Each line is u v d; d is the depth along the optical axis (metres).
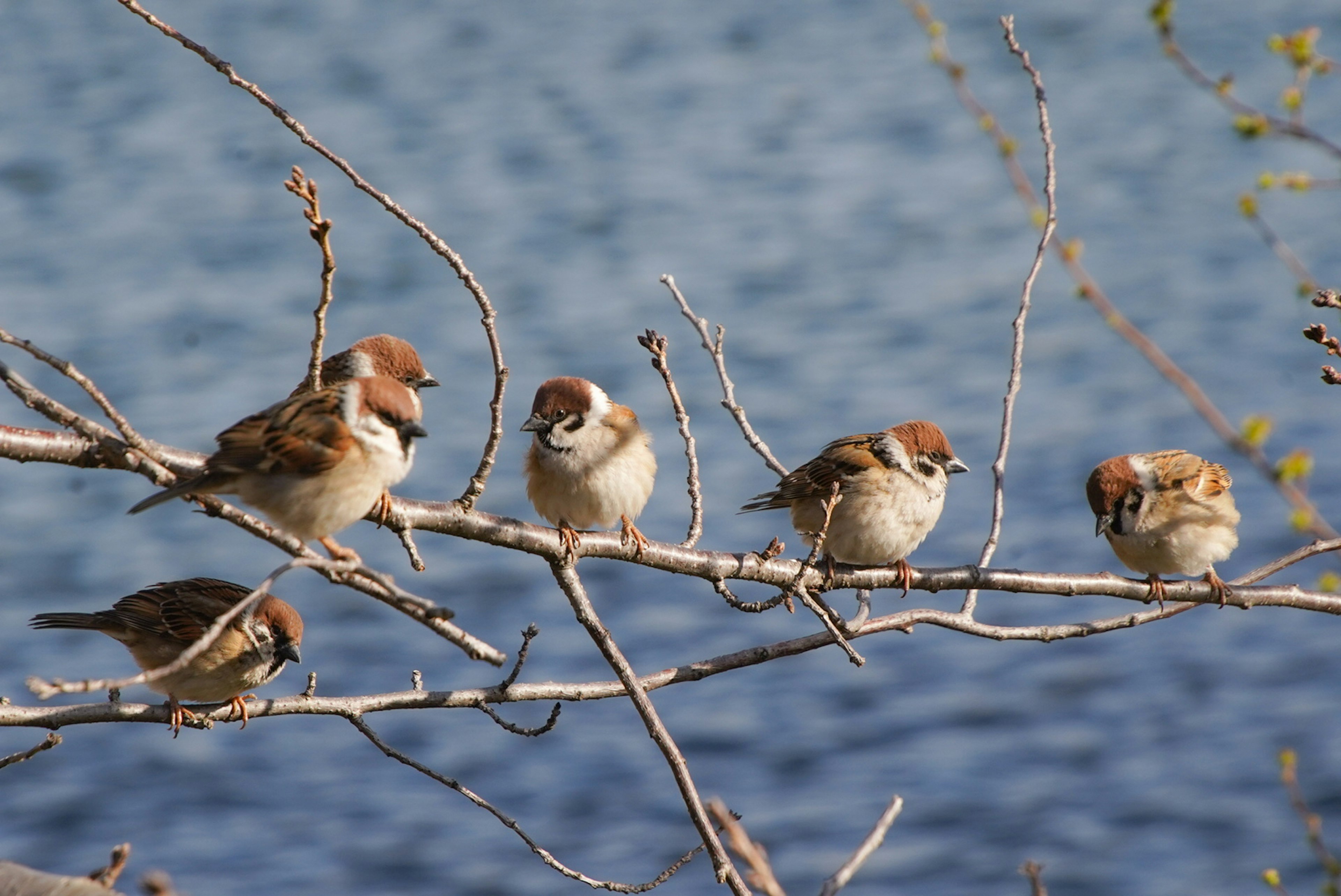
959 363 26.33
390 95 43.38
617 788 15.65
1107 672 17.42
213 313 28.58
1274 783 15.02
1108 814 14.67
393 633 18.95
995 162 38.00
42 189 35.38
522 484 22.00
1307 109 37.56
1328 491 20.30
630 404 24.69
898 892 13.75
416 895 14.02
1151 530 8.27
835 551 8.02
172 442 22.50
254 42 47.31
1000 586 7.66
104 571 20.83
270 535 5.55
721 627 18.59
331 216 34.81
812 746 16.28
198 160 37.59
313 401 5.71
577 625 18.83
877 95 43.41
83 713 6.09
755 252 32.44
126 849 4.39
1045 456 22.41
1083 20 48.19
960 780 15.51
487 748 16.47
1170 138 38.62
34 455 5.37
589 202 36.09
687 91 44.50
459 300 30.00
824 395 25.03
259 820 15.28
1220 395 24.02
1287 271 29.56
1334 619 18.22
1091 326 27.80
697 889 13.93
